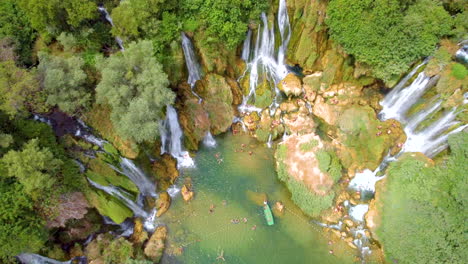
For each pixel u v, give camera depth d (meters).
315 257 25.22
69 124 25.38
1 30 26.11
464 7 27.39
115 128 25.38
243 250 25.62
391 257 24.39
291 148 29.11
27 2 24.44
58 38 25.50
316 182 27.19
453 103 27.73
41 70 23.75
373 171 29.06
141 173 27.56
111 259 23.47
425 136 29.30
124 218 25.19
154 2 26.58
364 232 26.09
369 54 28.27
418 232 23.88
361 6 27.00
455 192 23.81
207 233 26.41
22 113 23.44
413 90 29.94
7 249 20.09
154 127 24.48
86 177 24.28
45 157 20.81
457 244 22.73
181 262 25.05
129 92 24.39
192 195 28.34
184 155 30.84
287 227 26.73
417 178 25.72
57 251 23.14
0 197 20.30
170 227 26.67
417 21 25.94
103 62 24.89
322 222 26.83
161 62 28.48
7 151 21.69
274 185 29.12
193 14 29.73
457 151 25.77
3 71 21.78
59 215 22.11
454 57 28.00
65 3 24.55
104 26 28.23
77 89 24.67
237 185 29.17
